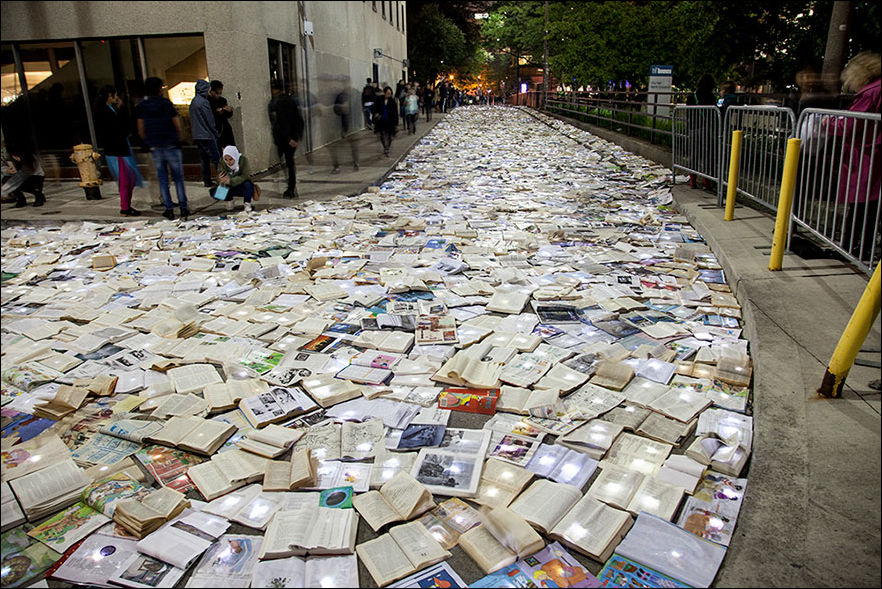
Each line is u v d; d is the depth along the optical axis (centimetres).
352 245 684
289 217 852
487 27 5325
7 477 276
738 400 327
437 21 4178
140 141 824
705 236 655
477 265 588
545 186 1060
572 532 233
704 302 476
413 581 215
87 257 661
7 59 916
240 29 964
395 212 858
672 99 1548
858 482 240
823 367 330
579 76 2048
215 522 247
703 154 866
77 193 1038
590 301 481
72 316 480
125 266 626
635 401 329
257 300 506
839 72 679
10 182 906
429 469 276
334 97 1236
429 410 329
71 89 988
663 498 251
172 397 346
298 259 627
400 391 350
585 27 1959
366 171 1233
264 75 1155
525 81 5559
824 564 202
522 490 263
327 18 1052
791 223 529
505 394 344
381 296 506
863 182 432
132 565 228
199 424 316
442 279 548
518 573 217
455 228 745
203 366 387
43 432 318
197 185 1043
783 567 203
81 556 233
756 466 255
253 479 274
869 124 423
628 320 445
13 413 339
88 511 258
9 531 246
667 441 295
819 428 276
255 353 405
